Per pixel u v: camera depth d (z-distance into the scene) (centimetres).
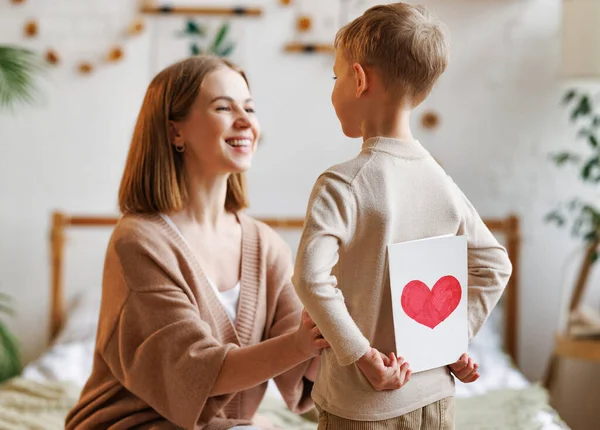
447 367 122
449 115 331
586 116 327
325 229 108
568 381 313
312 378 159
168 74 156
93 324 292
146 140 156
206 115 153
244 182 169
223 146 153
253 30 330
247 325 157
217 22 329
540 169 331
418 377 116
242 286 159
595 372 313
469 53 329
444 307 117
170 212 157
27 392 227
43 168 334
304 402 163
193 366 139
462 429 198
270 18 330
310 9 329
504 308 329
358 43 114
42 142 333
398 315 112
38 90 331
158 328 144
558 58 327
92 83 332
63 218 324
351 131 119
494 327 302
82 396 158
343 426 114
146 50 331
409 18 113
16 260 336
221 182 160
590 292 330
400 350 112
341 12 329
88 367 259
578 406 313
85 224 325
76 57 331
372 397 112
